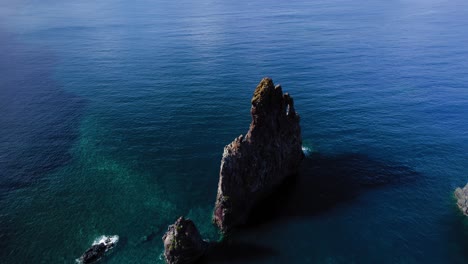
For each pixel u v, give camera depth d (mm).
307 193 58781
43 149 75312
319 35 164250
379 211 54406
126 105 95750
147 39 168750
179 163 68312
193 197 58719
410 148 70688
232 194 51562
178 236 45031
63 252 48875
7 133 82688
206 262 46500
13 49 160125
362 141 73875
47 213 56094
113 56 142250
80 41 170875
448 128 77750
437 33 159875
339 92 98375
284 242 49312
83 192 60906
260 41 155875
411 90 98062
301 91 99500
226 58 132250
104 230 52344
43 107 97062
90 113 92000
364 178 62031
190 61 130625
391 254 46969
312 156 69000
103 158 71188
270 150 57156
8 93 108000
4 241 50875
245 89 102375
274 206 56094
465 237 49344
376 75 109938
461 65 115438
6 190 61781
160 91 103688
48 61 139875
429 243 48531
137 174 65438
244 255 47375
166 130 81125
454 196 56844
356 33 166750
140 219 54281
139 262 46844
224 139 76250
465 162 65688
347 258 46562
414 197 57125
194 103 94500
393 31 168625
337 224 52156
